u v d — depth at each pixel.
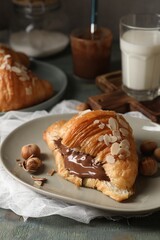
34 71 0.99
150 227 0.65
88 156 0.69
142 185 0.68
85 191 0.68
